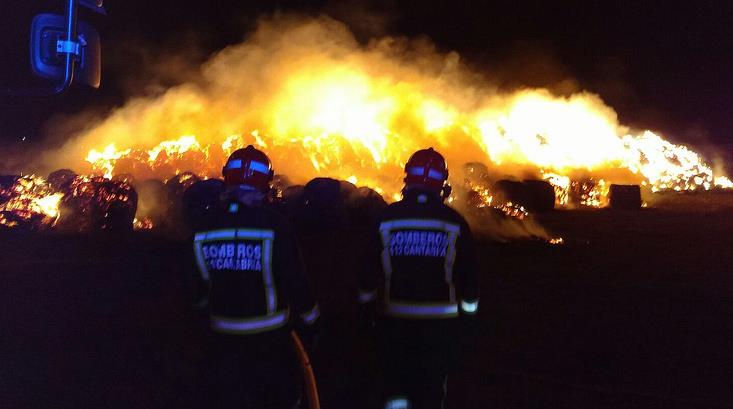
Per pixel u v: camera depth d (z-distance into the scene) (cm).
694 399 526
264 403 329
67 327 714
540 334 701
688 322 752
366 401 521
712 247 1333
